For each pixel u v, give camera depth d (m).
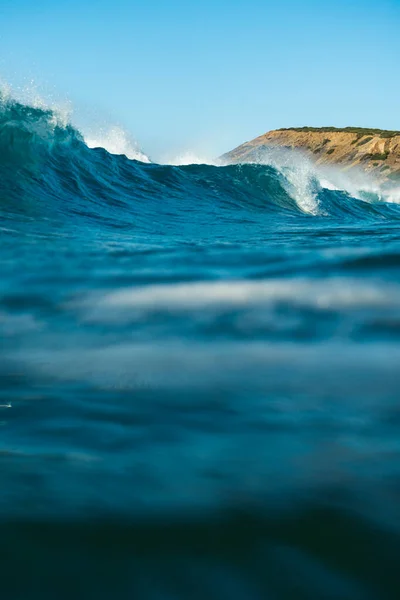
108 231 7.08
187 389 1.69
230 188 13.26
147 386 1.73
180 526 0.93
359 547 0.87
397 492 1.03
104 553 0.86
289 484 1.07
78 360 2.04
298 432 1.34
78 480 1.10
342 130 91.06
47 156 10.80
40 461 1.19
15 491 1.05
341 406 1.51
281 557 0.85
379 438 1.29
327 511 0.97
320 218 11.61
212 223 9.15
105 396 1.65
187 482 1.09
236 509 0.98
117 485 1.08
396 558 0.84
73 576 0.81
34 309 2.94
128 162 13.11
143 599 0.76
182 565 0.83
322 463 1.16
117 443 1.30
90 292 3.33
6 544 0.88
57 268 4.12
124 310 2.87
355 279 3.53
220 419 1.44
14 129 10.51
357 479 1.08
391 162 77.50
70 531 0.92
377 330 2.34
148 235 6.88
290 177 14.70
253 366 1.90
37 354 2.14
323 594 0.77
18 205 8.55
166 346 2.21
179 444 1.29
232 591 0.77
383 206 17.03
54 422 1.45
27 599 0.76
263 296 3.11
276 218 10.98
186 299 3.09
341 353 2.03
